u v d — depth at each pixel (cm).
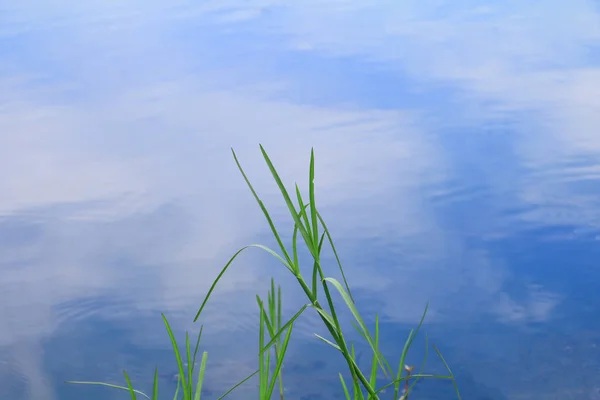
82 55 507
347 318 246
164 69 479
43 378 227
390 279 266
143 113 421
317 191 329
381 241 289
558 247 278
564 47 475
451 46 493
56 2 623
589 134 363
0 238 310
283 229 305
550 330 232
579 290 251
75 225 316
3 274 284
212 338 241
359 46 501
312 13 573
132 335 247
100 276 280
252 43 516
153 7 606
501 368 216
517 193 316
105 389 221
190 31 546
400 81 443
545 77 434
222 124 402
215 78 457
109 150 381
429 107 409
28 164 369
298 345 234
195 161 366
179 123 406
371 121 394
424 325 239
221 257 288
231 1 611
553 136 364
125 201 333
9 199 337
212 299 261
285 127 395
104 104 436
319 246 95
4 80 474
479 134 373
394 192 326
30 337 248
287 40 517
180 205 325
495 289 256
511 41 496
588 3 561
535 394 205
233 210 323
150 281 275
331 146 370
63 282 277
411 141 371
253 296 261
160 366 230
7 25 572
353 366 100
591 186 317
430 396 206
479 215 303
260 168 355
